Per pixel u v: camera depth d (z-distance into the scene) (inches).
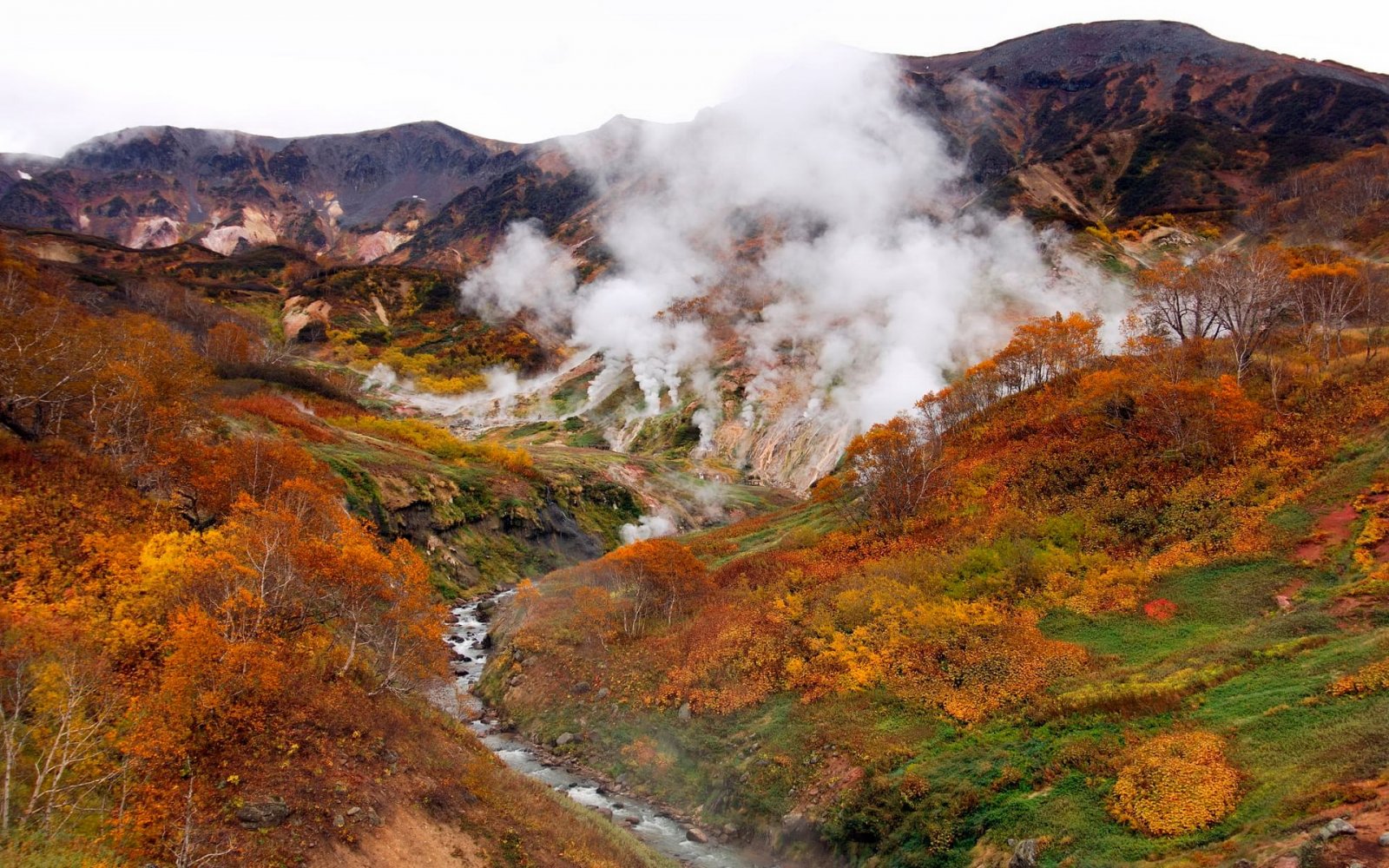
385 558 1552.7
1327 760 984.9
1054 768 1256.2
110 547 1494.8
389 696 1454.2
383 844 1091.3
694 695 1983.3
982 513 2524.6
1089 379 2970.0
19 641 1105.4
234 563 1317.7
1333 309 2650.1
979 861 1153.4
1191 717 1246.9
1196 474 2206.0
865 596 2118.6
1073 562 2041.1
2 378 1747.0
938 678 1692.9
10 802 900.0
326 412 5049.2
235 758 1094.4
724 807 1640.0
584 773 1893.5
